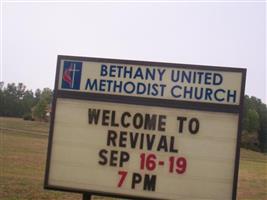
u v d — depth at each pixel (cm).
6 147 2306
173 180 837
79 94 875
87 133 869
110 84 868
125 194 848
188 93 843
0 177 1806
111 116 865
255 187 1972
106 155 860
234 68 832
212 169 828
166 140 844
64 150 871
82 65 877
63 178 867
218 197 823
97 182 859
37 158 2142
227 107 830
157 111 851
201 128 836
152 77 856
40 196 1653
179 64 848
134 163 851
